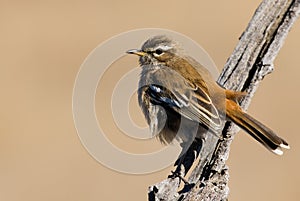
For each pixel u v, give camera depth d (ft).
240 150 82.17
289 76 94.12
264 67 42.27
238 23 107.14
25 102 94.02
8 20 109.50
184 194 36.35
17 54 102.68
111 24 109.09
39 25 108.58
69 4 113.39
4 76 98.63
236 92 42.68
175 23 108.37
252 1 112.98
